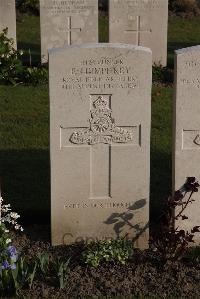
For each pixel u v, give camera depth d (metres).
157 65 5.57
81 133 2.91
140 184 2.98
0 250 2.77
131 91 2.88
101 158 2.95
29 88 5.05
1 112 4.56
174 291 2.71
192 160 2.93
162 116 4.52
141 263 2.88
